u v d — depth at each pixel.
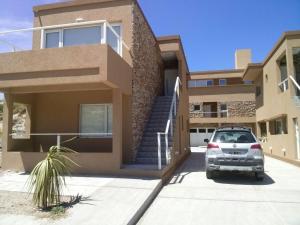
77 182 8.48
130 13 11.40
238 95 31.61
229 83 33.00
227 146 9.47
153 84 14.99
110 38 11.41
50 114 12.57
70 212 5.80
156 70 15.88
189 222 5.81
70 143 12.28
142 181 8.66
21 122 23.34
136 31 11.80
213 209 6.64
